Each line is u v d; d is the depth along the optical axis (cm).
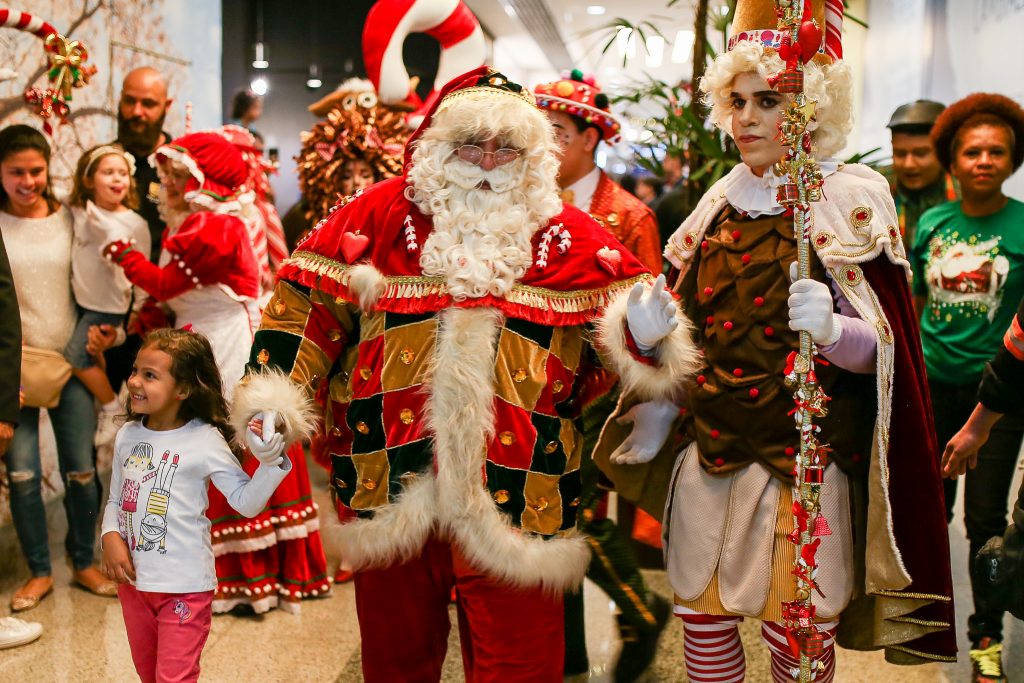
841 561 217
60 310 357
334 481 222
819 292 199
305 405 212
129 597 243
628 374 212
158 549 237
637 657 307
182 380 240
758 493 219
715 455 224
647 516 311
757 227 223
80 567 367
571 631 301
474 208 208
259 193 396
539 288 210
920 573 218
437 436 201
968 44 561
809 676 198
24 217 356
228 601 350
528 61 1130
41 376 343
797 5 200
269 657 315
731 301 224
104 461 520
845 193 216
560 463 212
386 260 210
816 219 215
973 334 322
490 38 963
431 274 205
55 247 357
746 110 219
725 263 226
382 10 246
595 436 285
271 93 908
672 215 401
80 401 362
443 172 208
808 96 212
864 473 221
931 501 217
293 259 217
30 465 351
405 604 216
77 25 485
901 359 215
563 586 210
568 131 316
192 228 344
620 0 741
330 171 374
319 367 220
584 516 290
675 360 213
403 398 206
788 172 200
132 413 249
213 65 632
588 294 213
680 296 239
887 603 218
